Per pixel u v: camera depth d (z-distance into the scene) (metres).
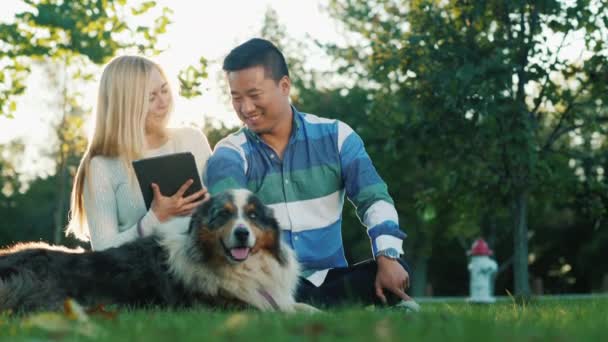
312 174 7.18
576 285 50.06
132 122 7.38
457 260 49.38
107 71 7.46
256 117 7.04
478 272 19.77
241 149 7.26
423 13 15.04
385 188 7.11
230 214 6.43
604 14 14.06
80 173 7.56
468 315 5.02
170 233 6.61
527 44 14.36
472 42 14.66
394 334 3.73
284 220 7.15
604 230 45.59
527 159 13.90
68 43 15.12
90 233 7.32
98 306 5.19
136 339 3.74
